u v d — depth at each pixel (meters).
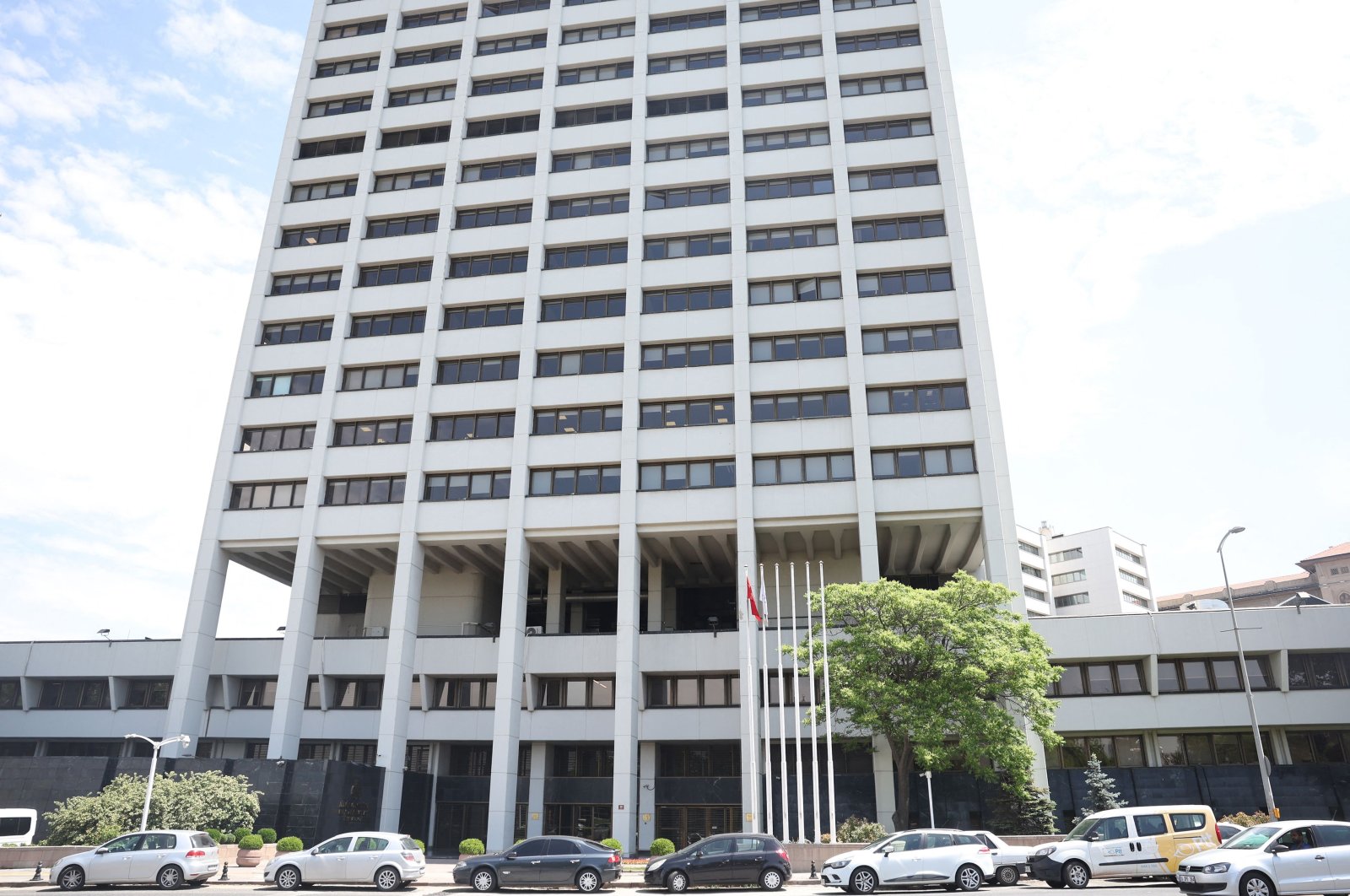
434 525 50.41
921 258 50.78
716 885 27.75
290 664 48.44
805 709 45.41
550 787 49.81
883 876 25.22
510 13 62.03
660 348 51.84
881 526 48.16
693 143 56.31
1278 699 43.50
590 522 49.00
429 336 53.62
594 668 48.97
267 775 42.28
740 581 46.22
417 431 51.88
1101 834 25.67
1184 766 43.75
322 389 54.03
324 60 63.31
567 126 58.09
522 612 49.12
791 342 50.50
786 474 48.28
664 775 49.00
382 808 45.78
